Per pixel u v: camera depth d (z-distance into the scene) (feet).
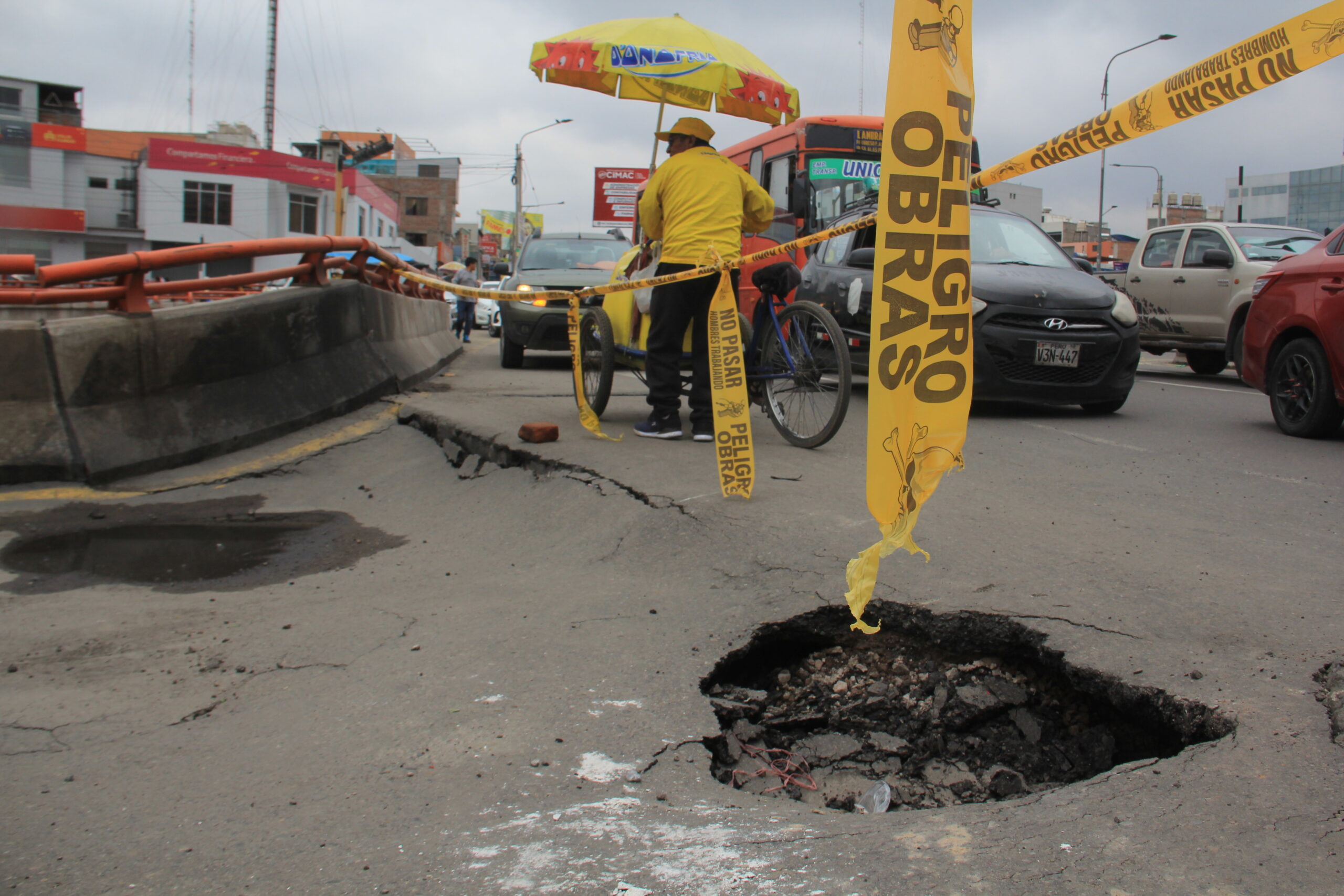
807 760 9.15
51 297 18.54
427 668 9.86
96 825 6.97
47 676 9.84
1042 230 30.01
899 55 8.04
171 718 8.80
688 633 10.63
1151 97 7.22
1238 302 30.48
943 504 15.26
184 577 13.56
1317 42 6.17
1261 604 10.61
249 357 21.38
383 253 28.09
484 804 7.23
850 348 28.89
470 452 20.07
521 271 43.55
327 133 201.98
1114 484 17.21
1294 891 5.85
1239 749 7.54
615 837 6.76
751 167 44.50
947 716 9.78
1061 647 9.66
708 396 19.94
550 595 12.23
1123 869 6.12
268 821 7.02
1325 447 21.61
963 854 6.38
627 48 19.10
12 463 17.66
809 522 13.75
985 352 25.16
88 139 148.36
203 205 153.38
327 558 14.62
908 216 8.18
